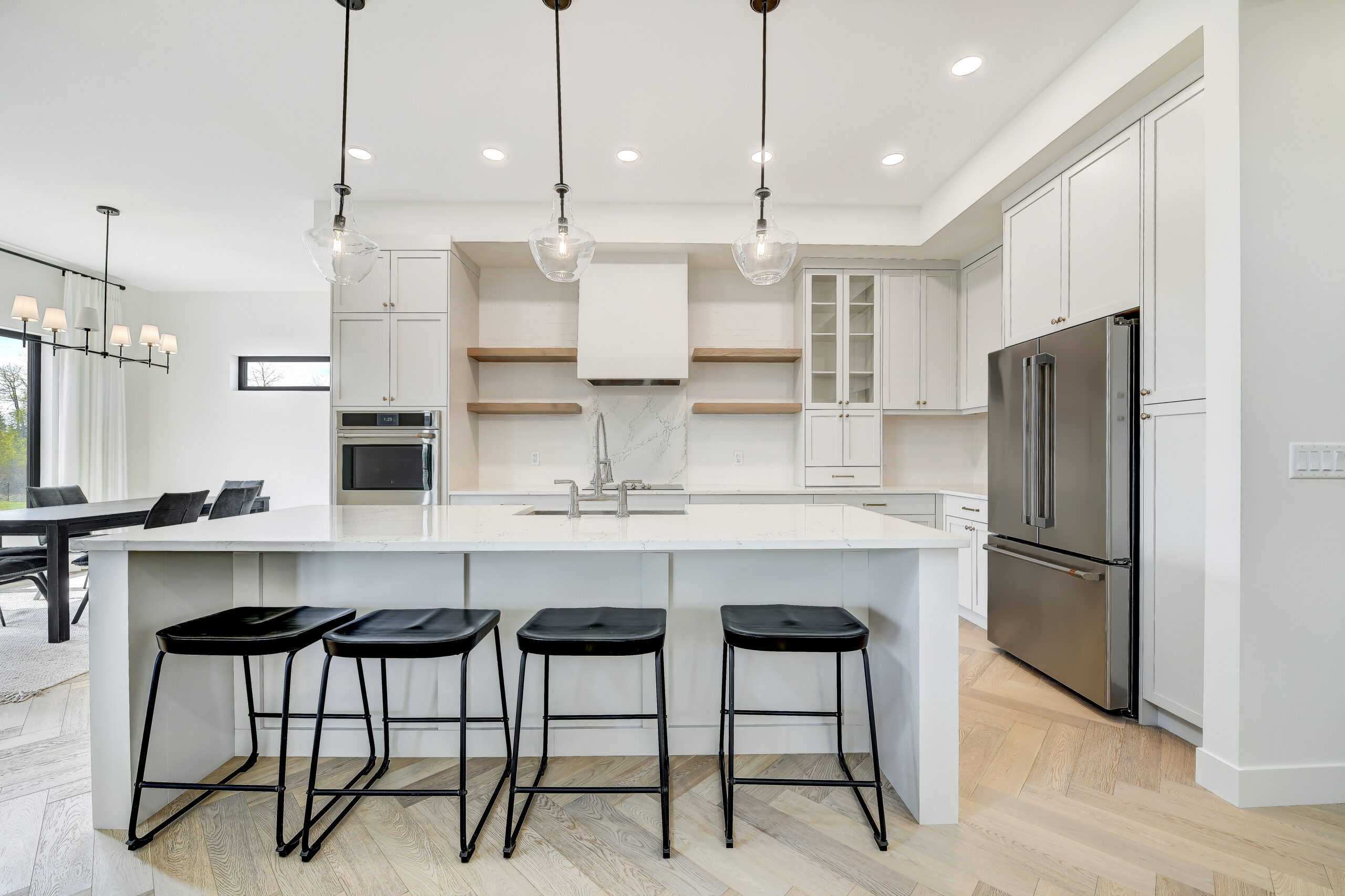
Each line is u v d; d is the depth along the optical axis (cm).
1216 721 187
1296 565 179
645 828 169
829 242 385
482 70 248
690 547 163
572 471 445
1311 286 178
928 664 170
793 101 271
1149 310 229
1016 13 218
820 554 208
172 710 181
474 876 150
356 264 213
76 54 236
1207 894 143
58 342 491
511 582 205
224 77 252
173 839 164
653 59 241
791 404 424
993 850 159
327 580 205
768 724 209
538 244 211
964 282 414
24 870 151
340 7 212
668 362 401
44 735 224
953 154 320
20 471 479
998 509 308
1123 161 239
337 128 292
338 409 379
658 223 382
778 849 160
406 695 206
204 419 592
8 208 387
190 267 516
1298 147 178
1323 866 153
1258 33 178
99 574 167
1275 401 178
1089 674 246
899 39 230
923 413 423
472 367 428
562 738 207
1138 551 235
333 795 157
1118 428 236
